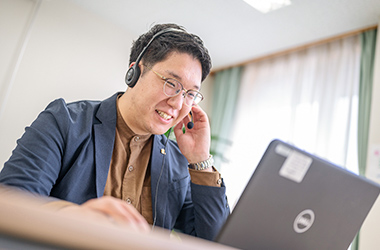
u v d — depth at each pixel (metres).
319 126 3.06
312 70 3.29
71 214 0.23
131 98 1.03
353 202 0.64
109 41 3.42
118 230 0.24
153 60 1.02
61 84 3.07
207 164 1.10
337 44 3.14
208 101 4.20
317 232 0.61
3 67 2.79
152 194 1.07
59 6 3.14
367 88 2.76
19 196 0.23
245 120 3.75
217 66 4.14
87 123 0.98
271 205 0.56
